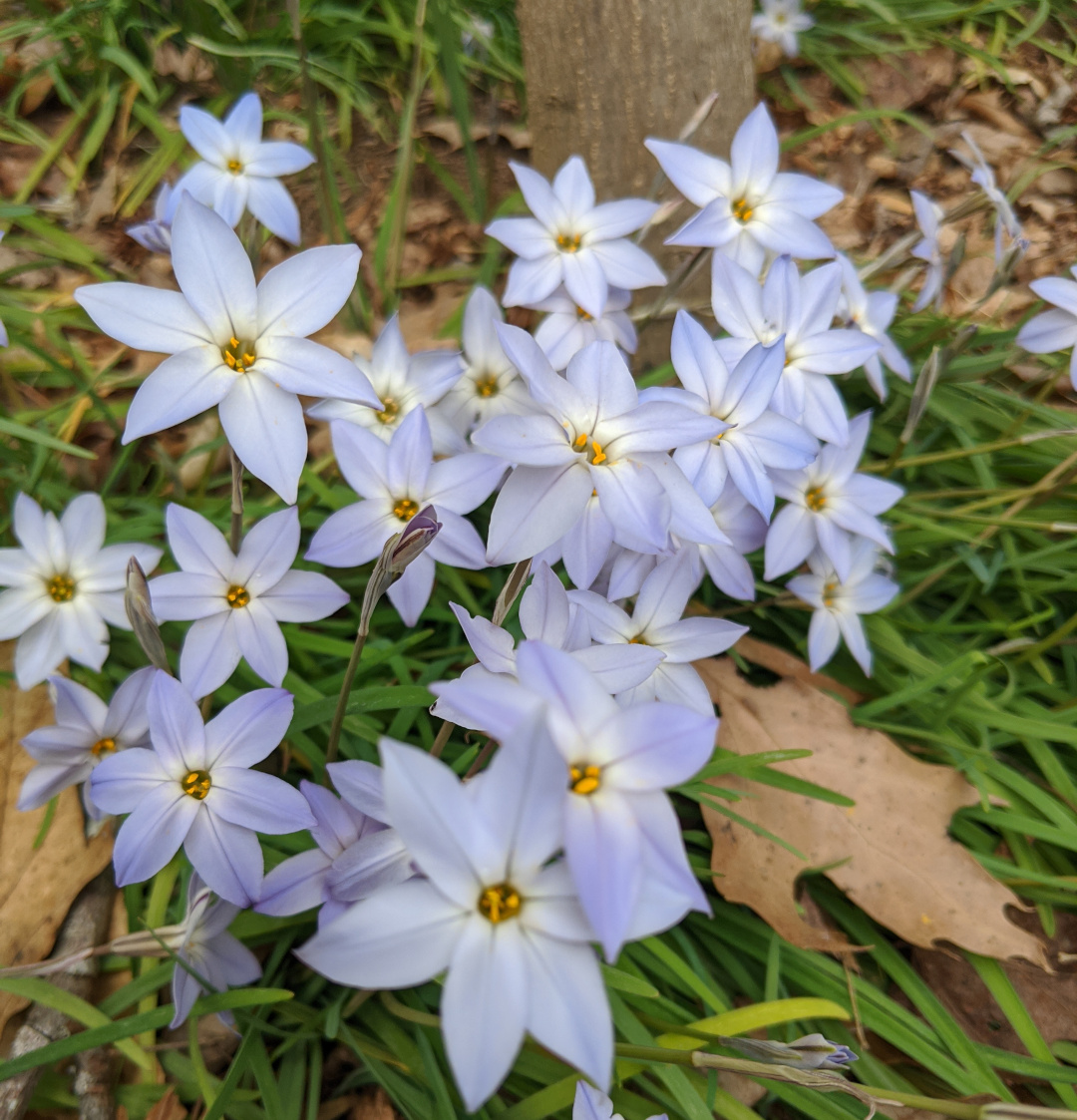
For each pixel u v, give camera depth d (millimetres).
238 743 168
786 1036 203
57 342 268
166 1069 189
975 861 212
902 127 411
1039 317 243
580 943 119
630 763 123
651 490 158
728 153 264
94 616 207
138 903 200
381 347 221
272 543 191
